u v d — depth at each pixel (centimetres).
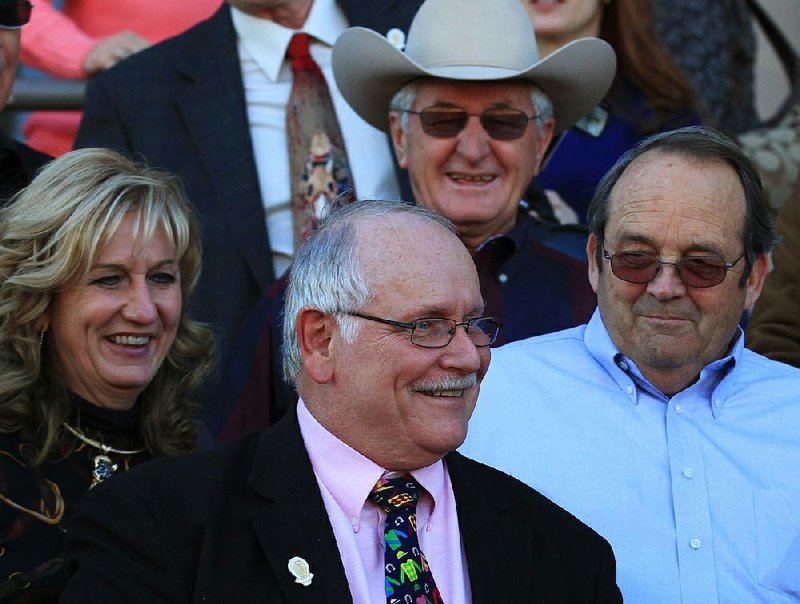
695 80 2177
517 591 1155
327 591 1101
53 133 2098
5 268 1360
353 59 1775
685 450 1383
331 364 1166
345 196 1783
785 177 2012
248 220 1848
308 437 1185
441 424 1142
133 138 1905
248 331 1738
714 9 2200
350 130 1909
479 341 1162
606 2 2019
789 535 1357
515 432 1418
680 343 1351
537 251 1745
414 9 1967
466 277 1155
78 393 1395
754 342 1708
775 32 2245
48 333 1389
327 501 1163
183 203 1442
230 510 1140
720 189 1340
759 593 1339
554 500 1385
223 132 1881
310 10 1927
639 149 1384
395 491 1176
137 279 1380
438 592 1141
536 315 1708
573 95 1806
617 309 1376
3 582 1266
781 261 1725
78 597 1097
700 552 1348
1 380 1343
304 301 1176
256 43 1917
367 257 1148
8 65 1780
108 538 1130
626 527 1366
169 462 1179
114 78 1934
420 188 1759
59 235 1348
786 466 1387
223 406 1712
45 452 1341
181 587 1099
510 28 1750
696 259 1332
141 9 2077
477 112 1731
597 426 1407
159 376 1461
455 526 1184
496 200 1736
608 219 1380
